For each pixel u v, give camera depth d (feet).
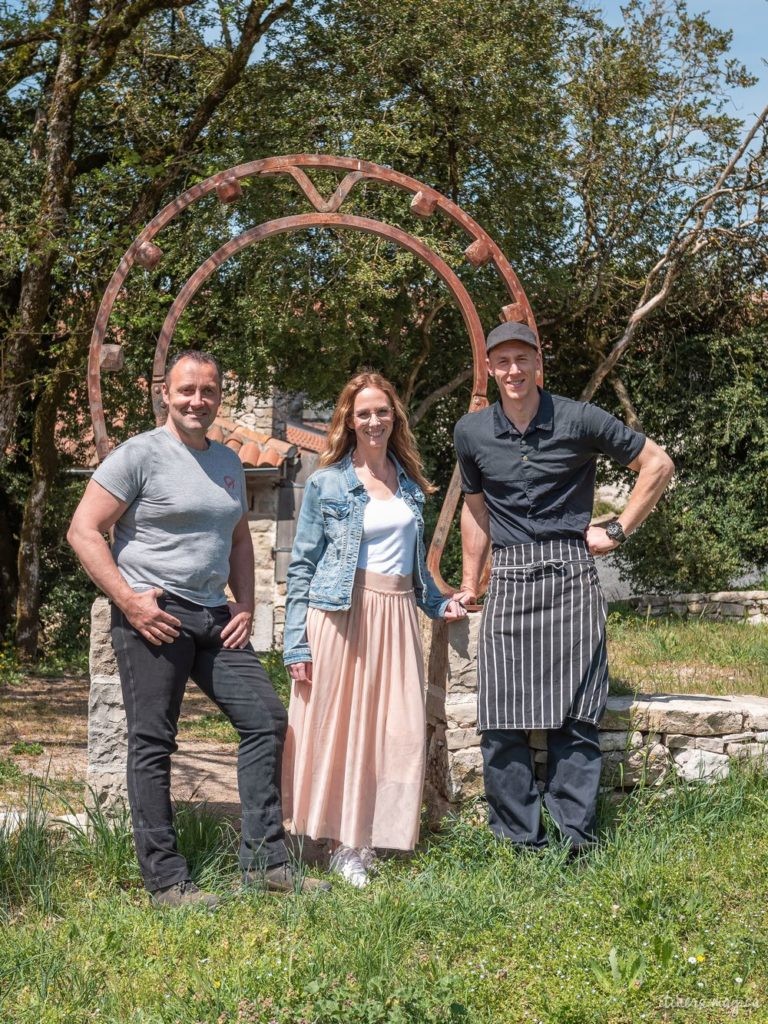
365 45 41.88
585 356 52.29
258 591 57.67
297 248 41.01
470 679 14.71
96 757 14.34
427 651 15.72
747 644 29.35
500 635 13.65
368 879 13.03
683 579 49.70
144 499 12.62
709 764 15.12
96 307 38.99
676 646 29.12
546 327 51.01
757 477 49.44
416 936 11.23
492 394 46.32
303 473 62.03
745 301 50.39
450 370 49.34
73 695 32.14
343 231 40.32
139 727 12.44
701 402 50.11
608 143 48.14
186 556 12.62
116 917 11.54
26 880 12.62
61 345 39.47
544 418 13.52
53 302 44.80
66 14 37.47
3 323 38.68
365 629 13.46
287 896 12.09
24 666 40.04
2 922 11.59
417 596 14.52
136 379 44.21
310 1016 9.07
